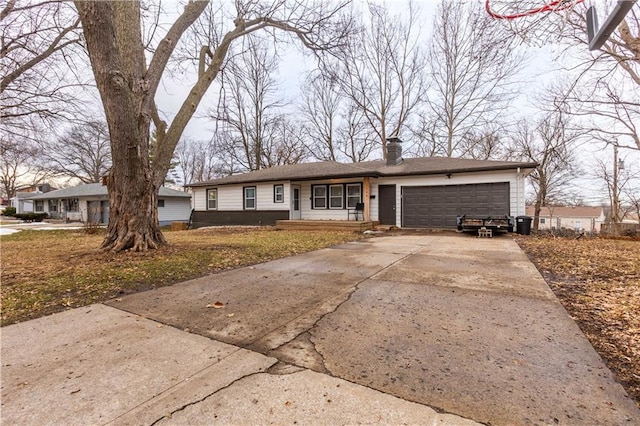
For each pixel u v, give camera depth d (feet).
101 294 12.82
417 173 42.47
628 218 75.51
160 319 10.15
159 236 23.02
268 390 6.17
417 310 10.78
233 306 11.38
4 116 29.43
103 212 78.69
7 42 26.21
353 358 7.48
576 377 6.56
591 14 10.09
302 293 12.94
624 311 10.30
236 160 79.61
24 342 8.46
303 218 52.29
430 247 25.67
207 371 6.93
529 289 13.19
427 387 6.24
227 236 36.24
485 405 5.65
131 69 20.36
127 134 19.38
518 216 36.09
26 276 15.34
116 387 6.33
